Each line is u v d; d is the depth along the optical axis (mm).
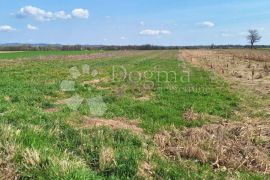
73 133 9875
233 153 9500
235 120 13695
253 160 9102
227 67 42438
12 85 20188
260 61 60656
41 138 8742
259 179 8180
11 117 11281
